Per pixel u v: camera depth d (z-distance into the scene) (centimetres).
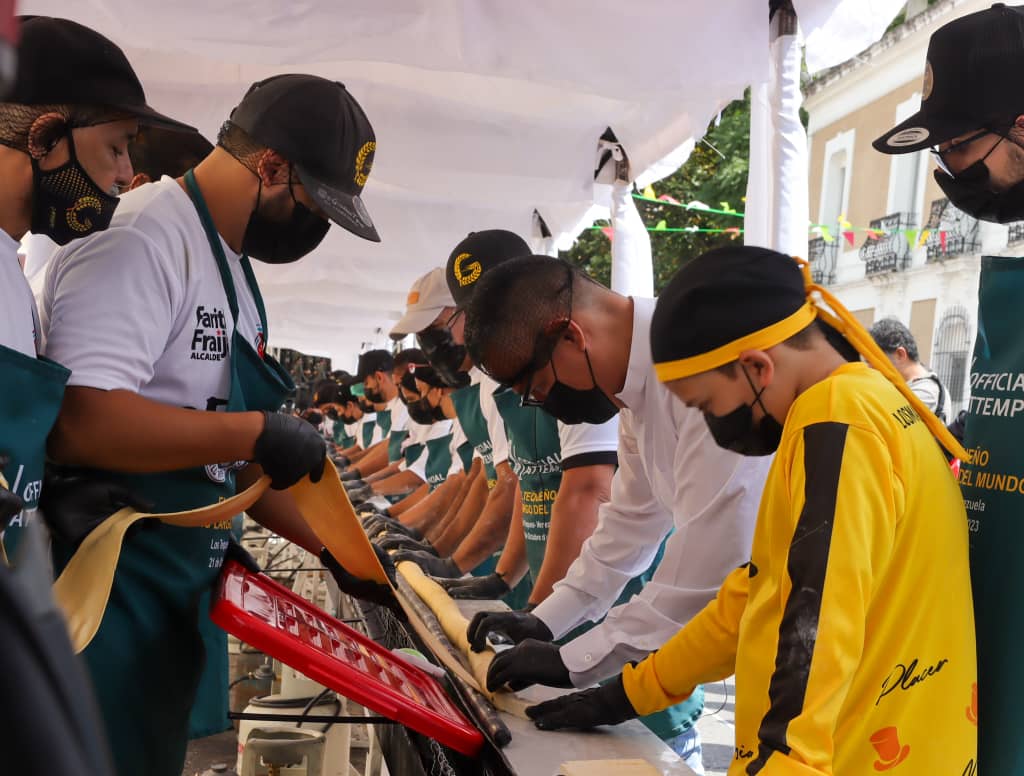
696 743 250
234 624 139
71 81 139
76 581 141
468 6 272
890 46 1449
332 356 1445
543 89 381
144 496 167
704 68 283
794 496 115
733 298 126
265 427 164
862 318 1568
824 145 1661
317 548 211
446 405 467
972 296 1322
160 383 169
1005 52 144
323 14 275
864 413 116
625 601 265
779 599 120
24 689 41
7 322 135
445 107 390
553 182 427
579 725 162
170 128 148
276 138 169
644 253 414
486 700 178
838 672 106
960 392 1337
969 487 143
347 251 682
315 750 222
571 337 181
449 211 541
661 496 198
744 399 128
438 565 344
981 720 138
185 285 168
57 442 157
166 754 171
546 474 297
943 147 154
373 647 183
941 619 121
